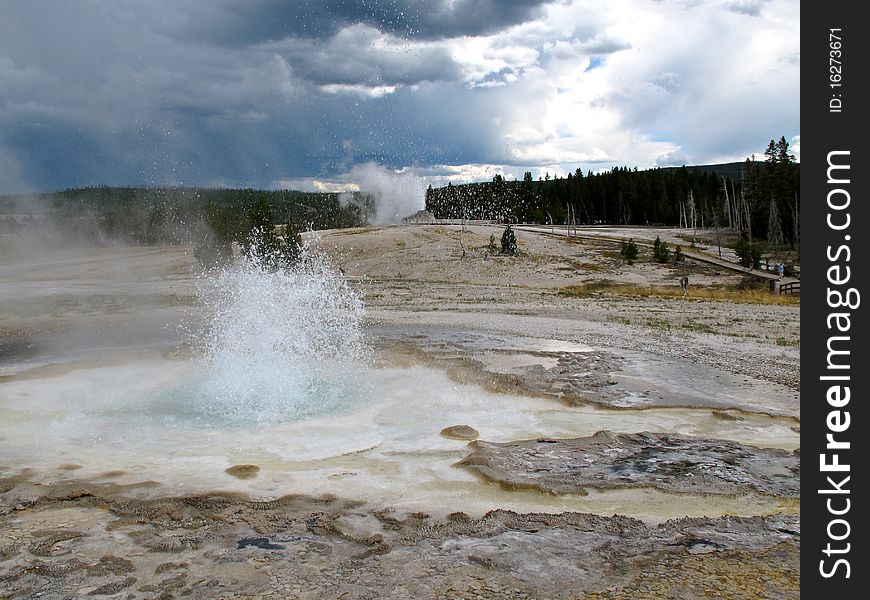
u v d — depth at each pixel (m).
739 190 93.19
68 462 8.29
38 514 6.68
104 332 20.05
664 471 7.92
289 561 5.70
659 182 91.62
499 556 5.75
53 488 7.31
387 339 17.53
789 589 5.18
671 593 5.13
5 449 8.79
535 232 65.81
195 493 7.23
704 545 5.98
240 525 6.41
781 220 64.25
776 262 50.47
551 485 7.39
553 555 5.78
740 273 44.75
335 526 6.35
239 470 7.90
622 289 38.28
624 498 7.17
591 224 94.06
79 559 5.73
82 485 7.41
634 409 10.80
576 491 7.28
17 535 6.20
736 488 7.34
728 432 9.66
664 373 13.52
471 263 48.69
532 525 6.39
